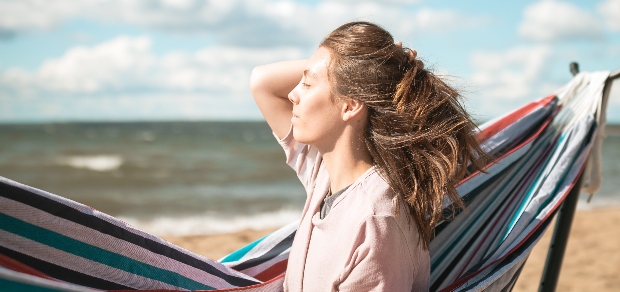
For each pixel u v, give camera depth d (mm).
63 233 1739
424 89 1629
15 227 1674
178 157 27859
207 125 88375
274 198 14523
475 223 2148
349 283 1518
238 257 2246
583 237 7598
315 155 2004
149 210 12578
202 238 7547
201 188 17172
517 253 2012
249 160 26781
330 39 1679
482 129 2340
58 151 29234
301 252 1684
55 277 1741
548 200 2207
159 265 1885
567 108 2510
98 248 1791
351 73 1608
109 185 17812
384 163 1606
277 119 2035
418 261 1626
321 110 1640
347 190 1609
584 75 2543
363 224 1511
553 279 2463
